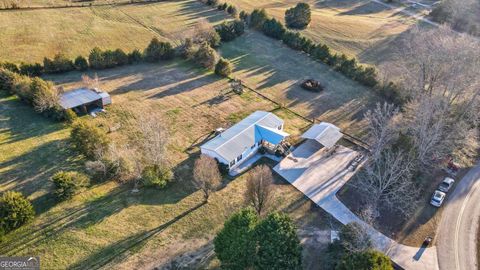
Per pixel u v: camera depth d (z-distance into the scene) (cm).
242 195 4041
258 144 4797
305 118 5650
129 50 6881
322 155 4862
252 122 4934
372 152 4581
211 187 3797
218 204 3875
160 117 5134
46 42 6700
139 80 5981
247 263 2856
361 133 5419
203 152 4475
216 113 5422
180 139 4800
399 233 3784
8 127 4491
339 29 8750
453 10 9012
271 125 4994
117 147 4400
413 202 4084
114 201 3712
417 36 6681
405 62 6431
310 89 6350
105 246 3219
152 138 4156
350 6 10675
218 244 2989
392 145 4500
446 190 4362
